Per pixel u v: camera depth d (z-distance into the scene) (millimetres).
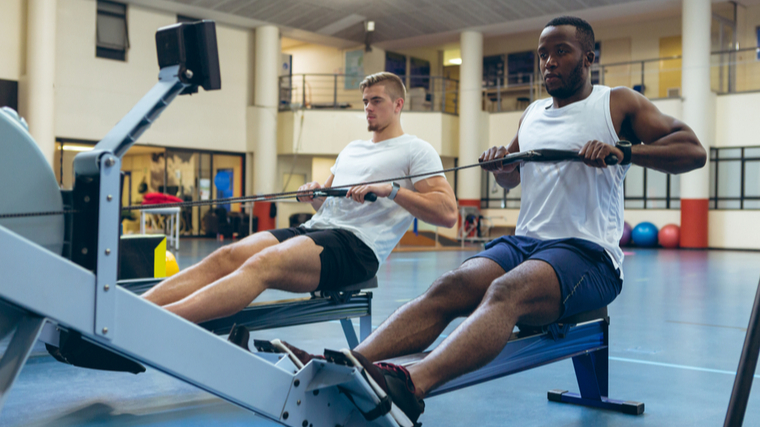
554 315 1470
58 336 1586
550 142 1747
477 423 1690
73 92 11383
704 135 12078
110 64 11766
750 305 4227
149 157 12930
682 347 2768
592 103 1716
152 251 2463
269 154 13391
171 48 1051
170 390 2002
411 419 1206
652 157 1568
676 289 5234
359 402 1164
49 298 852
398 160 2006
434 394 1281
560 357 1635
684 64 12148
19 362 885
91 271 915
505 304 1342
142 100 1035
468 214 13484
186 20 12711
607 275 1612
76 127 11414
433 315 1472
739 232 12211
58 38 11211
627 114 1704
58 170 11281
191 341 994
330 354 1106
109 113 11766
